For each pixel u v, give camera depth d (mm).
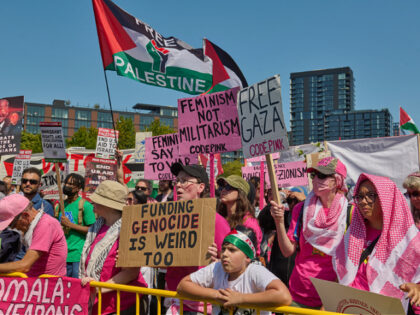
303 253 3453
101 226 3811
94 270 3541
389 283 2637
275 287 2572
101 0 6648
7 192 10250
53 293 3527
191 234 3084
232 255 2705
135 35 6863
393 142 10273
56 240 3781
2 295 3662
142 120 157625
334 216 3283
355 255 2820
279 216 3441
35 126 142625
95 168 9391
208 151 5141
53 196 9453
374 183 2738
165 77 7172
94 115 150750
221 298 2646
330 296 2607
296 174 8297
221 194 4180
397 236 2664
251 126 4141
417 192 3516
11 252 4074
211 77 7691
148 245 3270
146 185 7559
